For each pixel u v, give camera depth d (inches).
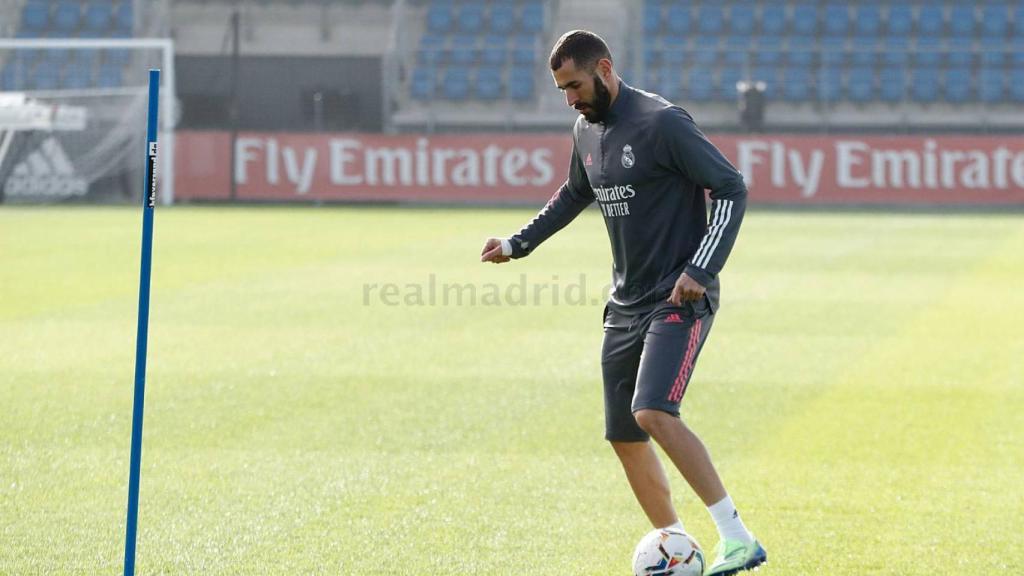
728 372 1376.7
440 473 950.4
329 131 4370.1
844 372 1381.6
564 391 1263.5
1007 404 1218.6
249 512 844.6
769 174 4237.2
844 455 1016.2
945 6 4955.7
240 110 4402.1
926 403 1222.3
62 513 837.2
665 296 708.7
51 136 4047.7
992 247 2851.9
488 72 4795.8
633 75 4781.0
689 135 687.7
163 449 1018.7
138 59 4623.5
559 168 4239.7
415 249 2704.2
